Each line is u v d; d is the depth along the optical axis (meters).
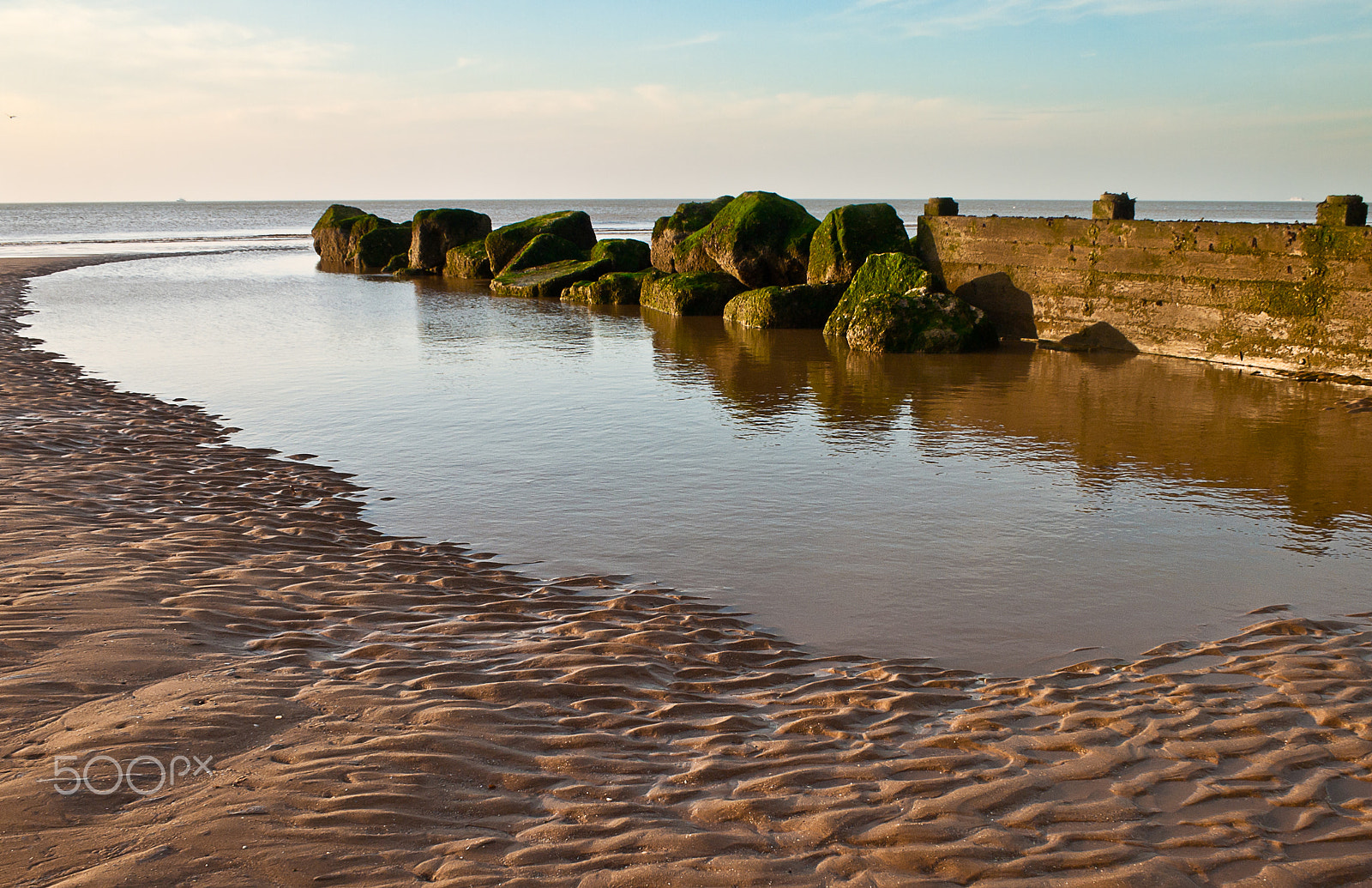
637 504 8.38
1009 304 18.94
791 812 3.78
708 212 28.77
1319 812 3.84
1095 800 3.91
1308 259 14.13
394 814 3.63
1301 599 6.38
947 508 8.31
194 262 40.00
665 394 13.27
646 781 4.00
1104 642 5.74
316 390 13.23
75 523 7.30
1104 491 8.82
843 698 4.90
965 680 5.21
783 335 19.84
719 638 5.70
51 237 62.34
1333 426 11.27
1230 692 4.99
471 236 37.44
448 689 4.80
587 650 5.39
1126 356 16.69
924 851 3.53
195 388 13.19
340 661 5.11
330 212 42.66
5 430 10.28
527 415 11.80
